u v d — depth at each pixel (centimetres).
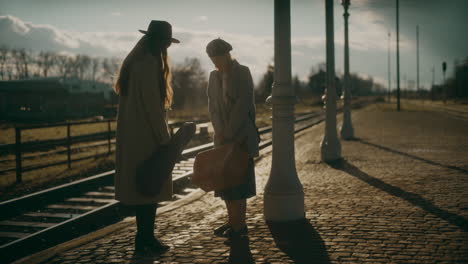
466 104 8056
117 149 419
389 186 764
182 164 1257
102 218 700
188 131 421
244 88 454
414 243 445
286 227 519
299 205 554
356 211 587
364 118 3503
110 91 6681
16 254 539
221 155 450
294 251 432
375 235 476
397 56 5059
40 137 2312
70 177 1070
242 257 420
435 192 699
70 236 623
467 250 420
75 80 6078
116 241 484
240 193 472
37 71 11338
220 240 477
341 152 1273
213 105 477
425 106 6944
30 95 5350
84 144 1812
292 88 557
